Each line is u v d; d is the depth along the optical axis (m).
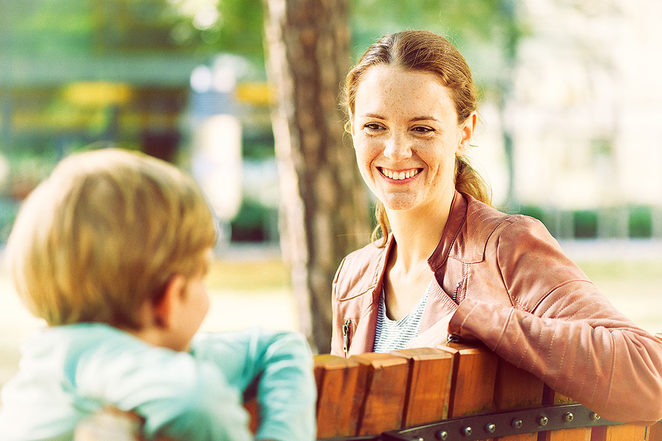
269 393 1.20
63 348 1.09
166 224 1.11
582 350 1.51
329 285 4.33
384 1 10.14
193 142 16.88
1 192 17.41
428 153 1.78
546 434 1.62
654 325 8.29
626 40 15.71
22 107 17.52
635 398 1.53
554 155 17.88
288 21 4.33
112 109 17.39
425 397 1.49
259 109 16.48
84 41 17.25
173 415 0.99
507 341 1.53
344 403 1.41
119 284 1.09
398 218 1.87
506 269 1.68
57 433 1.07
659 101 16.80
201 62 16.42
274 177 18.34
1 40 17.11
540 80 15.31
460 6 11.20
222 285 12.24
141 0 16.73
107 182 1.11
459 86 1.84
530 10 14.11
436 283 1.78
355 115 1.88
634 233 18.92
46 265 1.10
